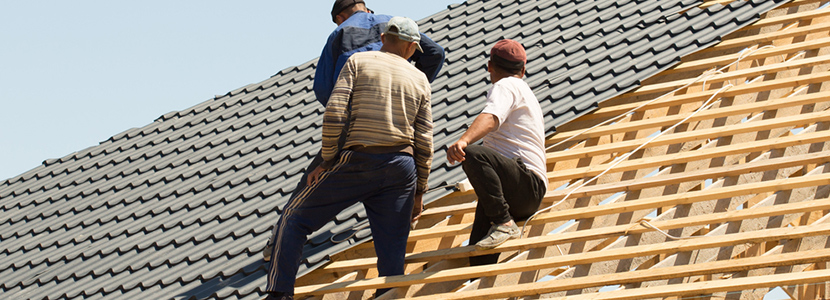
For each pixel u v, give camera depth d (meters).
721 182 4.55
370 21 4.71
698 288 3.57
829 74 5.35
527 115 4.46
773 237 3.78
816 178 4.17
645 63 6.25
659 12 7.12
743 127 5.00
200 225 5.74
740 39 6.28
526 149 4.43
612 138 5.61
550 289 3.89
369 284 4.28
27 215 6.87
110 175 7.21
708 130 5.09
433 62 4.80
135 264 5.45
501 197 4.29
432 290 4.34
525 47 7.16
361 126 4.05
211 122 7.82
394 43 4.19
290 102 7.67
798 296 4.80
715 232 4.09
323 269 4.78
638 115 5.71
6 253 6.24
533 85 6.36
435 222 5.08
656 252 3.96
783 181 4.25
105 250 5.77
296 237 4.11
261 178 6.22
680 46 6.37
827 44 5.83
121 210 6.41
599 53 6.64
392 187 4.17
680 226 4.17
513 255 4.57
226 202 5.98
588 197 4.89
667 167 4.96
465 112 6.33
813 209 3.96
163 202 6.33
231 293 4.76
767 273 3.88
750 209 4.11
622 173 5.12
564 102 5.98
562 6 7.98
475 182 4.28
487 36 7.77
